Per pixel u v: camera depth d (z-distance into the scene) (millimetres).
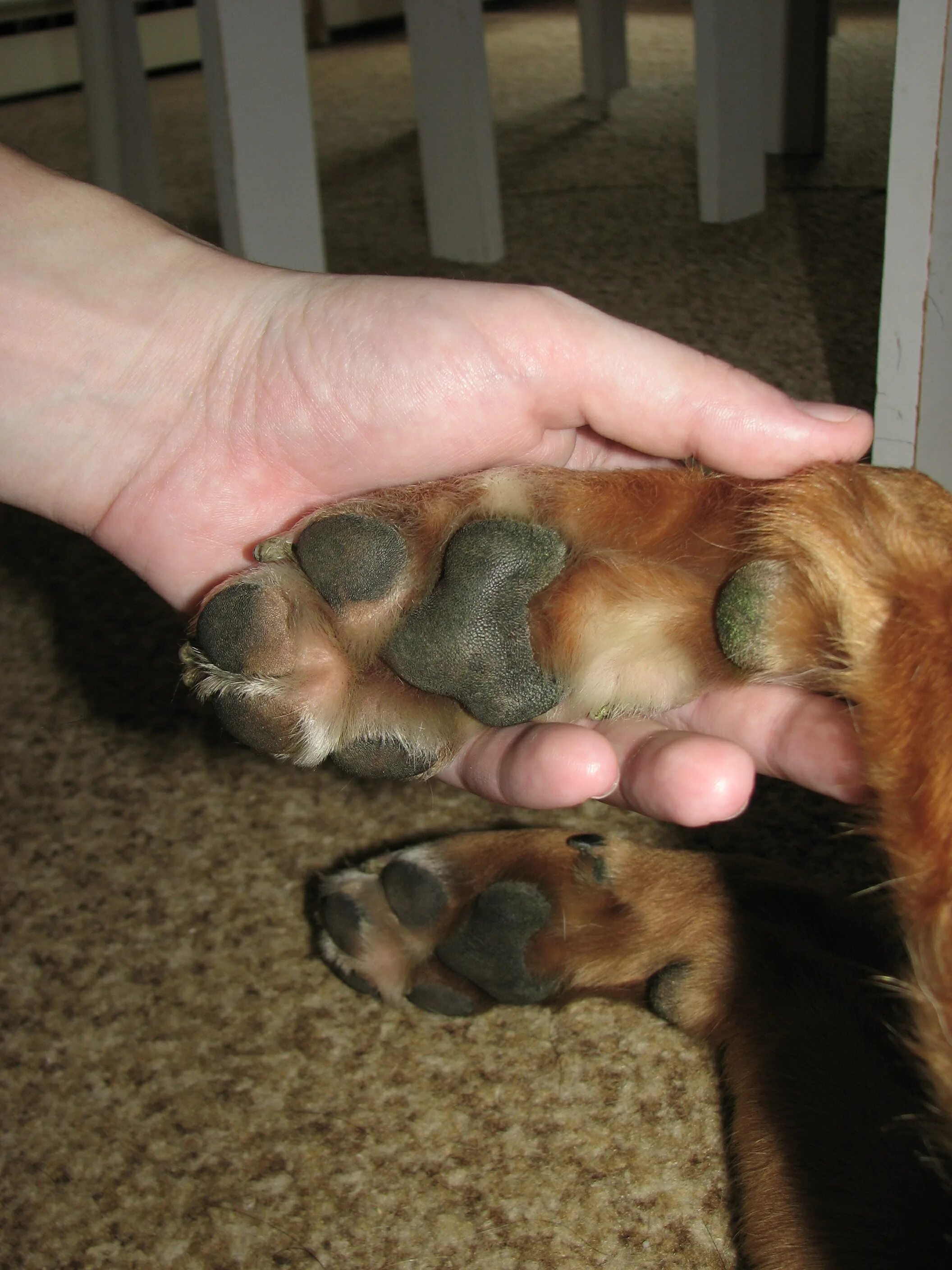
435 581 336
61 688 569
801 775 375
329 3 1744
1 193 424
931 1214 351
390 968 405
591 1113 406
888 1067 371
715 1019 393
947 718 308
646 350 377
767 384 384
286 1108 416
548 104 1270
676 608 339
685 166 1051
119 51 961
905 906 308
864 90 1223
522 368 384
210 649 338
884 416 466
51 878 485
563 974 398
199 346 410
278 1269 382
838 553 325
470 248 887
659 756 371
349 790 507
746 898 399
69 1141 413
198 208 1036
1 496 434
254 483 419
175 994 446
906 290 448
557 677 338
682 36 1528
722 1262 373
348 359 395
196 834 497
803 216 919
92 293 416
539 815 486
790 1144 369
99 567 646
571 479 350
